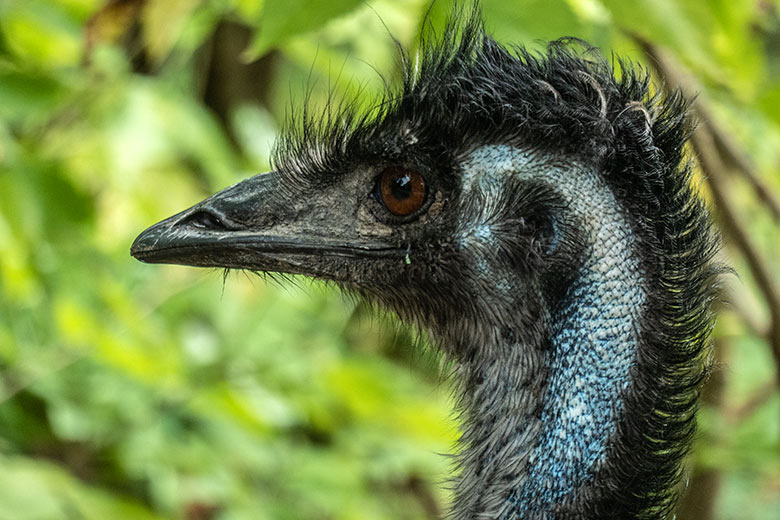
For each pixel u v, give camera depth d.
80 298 10.52
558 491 5.28
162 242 5.77
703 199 5.69
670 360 5.25
